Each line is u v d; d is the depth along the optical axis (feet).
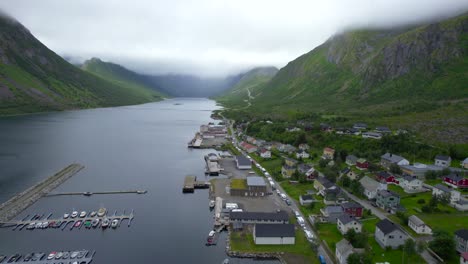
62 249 317.63
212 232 343.05
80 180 530.68
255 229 324.60
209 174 572.51
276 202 429.79
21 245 324.60
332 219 362.94
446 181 459.32
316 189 463.83
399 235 293.64
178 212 407.23
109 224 369.50
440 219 350.84
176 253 312.50
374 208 391.45
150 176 561.43
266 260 299.99
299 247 314.96
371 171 527.40
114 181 528.63
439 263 271.08
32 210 406.41
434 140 638.94
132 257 304.91
